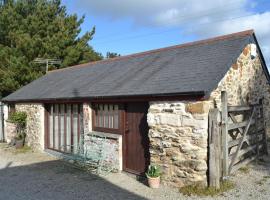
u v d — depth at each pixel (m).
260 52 10.98
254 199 7.32
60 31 23.80
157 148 8.76
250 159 10.23
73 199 7.84
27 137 15.79
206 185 7.95
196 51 10.30
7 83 21.38
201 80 8.09
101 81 12.02
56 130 14.01
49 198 7.95
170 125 8.43
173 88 8.29
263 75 11.58
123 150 10.27
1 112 18.72
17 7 25.02
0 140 18.45
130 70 11.67
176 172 8.28
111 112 10.79
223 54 9.05
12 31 23.62
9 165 11.87
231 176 9.02
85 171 10.64
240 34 9.75
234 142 9.07
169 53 11.37
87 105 11.55
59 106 13.80
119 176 9.86
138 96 9.03
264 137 11.34
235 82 9.48
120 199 7.71
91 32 25.70
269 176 9.04
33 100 14.72
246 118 10.14
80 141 11.95
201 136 7.82
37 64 22.14
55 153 13.51
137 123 9.80
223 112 8.45
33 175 10.27
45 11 24.14
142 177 9.52
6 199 7.92
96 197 7.93
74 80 14.37
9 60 21.97
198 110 7.84
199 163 7.85
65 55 23.59
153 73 10.12
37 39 22.20
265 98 11.79
